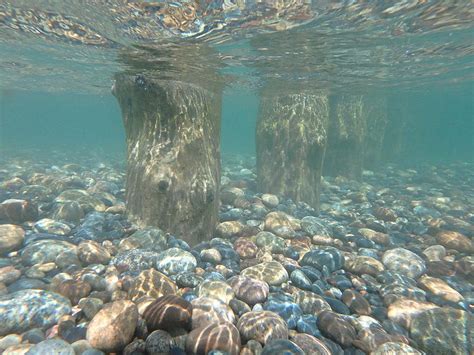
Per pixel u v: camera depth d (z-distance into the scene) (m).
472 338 0.57
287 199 1.65
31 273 0.69
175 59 1.23
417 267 0.87
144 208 1.00
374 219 1.36
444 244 1.05
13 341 0.51
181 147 1.02
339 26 0.97
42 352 0.46
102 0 0.76
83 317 0.57
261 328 0.56
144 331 0.54
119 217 1.07
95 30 0.96
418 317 0.63
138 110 1.06
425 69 1.85
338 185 2.12
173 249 0.82
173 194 0.98
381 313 0.68
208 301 0.62
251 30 0.95
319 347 0.54
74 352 0.48
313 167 1.70
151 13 0.82
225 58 1.24
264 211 1.33
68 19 0.90
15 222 0.96
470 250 1.01
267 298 0.68
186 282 0.71
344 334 0.58
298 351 0.51
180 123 1.03
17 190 1.36
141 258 0.79
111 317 0.52
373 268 0.85
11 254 0.78
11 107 10.06
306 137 1.67
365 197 1.73
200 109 1.10
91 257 0.77
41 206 1.11
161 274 0.70
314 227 1.14
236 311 0.63
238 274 0.79
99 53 1.21
